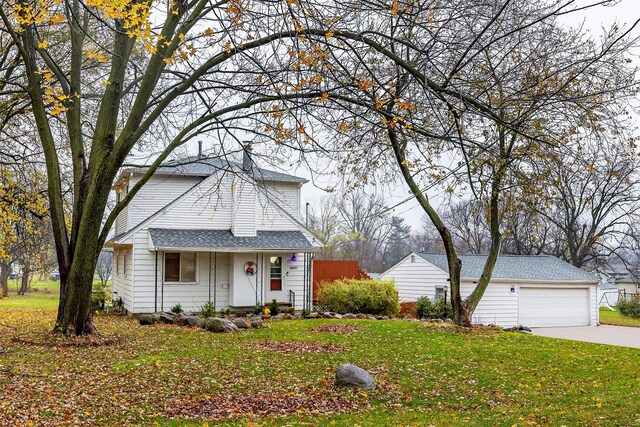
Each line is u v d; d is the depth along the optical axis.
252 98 11.91
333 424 7.51
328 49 8.18
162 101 12.59
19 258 25.11
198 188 23.89
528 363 12.20
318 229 54.28
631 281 55.19
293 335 15.95
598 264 42.19
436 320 20.61
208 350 12.89
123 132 13.23
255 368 10.96
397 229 69.38
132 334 15.54
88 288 13.71
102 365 10.70
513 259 31.44
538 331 25.67
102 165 13.27
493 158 11.04
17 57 14.55
